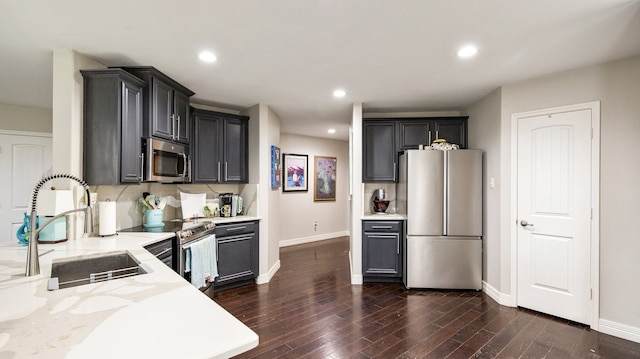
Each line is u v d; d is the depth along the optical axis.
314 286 3.75
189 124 3.42
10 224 3.89
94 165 2.28
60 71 2.23
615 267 2.49
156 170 2.65
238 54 2.37
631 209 2.42
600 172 2.56
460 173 3.53
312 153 6.53
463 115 4.13
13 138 3.93
